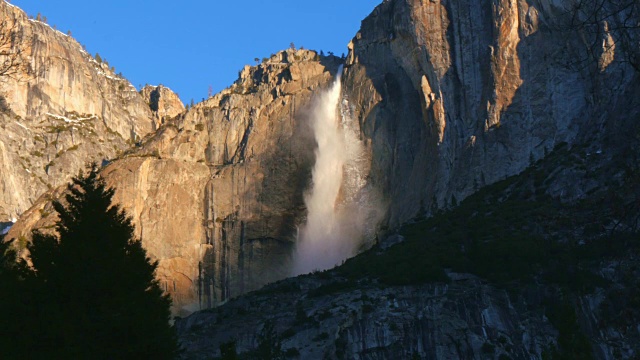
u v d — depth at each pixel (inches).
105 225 1884.8
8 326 1743.4
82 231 1862.7
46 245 1847.9
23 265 1859.0
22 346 1720.0
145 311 1802.4
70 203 1911.9
